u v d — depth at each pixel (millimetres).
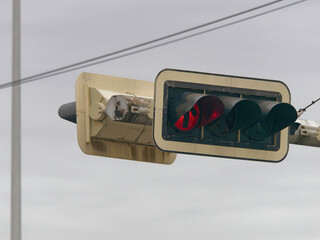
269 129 22922
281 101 23500
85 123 24844
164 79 22578
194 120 22500
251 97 23328
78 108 24828
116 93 25078
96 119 24594
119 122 24547
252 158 23125
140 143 25391
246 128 22703
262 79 23422
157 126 22406
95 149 25031
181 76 22703
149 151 25672
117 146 25281
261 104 22297
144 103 23422
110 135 24844
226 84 23109
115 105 23484
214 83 23000
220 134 22703
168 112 22484
